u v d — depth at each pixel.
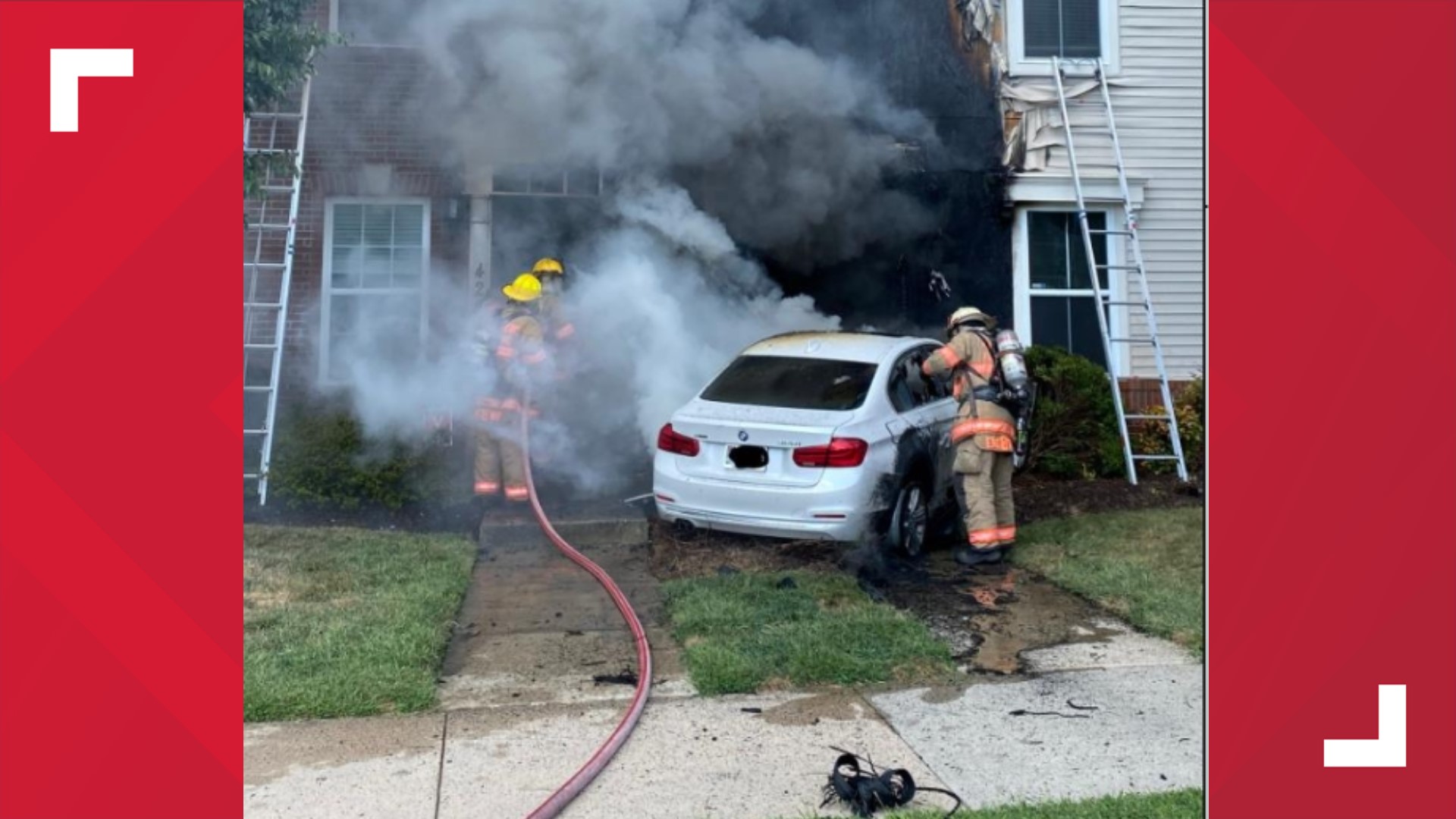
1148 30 10.19
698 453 6.59
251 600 5.66
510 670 4.93
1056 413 8.87
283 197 8.87
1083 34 10.14
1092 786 3.72
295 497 7.61
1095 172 10.08
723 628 5.32
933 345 7.68
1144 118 10.16
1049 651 5.19
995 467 6.77
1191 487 8.67
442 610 5.62
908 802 3.59
